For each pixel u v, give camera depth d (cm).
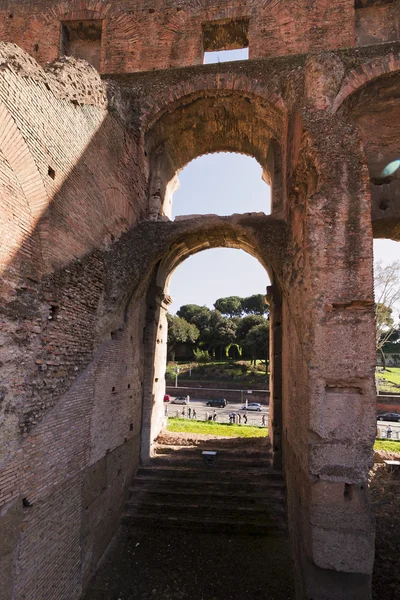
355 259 719
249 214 1136
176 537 943
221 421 2689
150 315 1310
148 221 1070
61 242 689
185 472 1158
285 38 1194
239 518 996
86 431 786
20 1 1357
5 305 538
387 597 688
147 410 1264
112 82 999
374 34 1220
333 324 701
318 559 643
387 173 1188
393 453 1481
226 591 760
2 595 512
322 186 750
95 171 834
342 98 1008
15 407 556
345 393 686
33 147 607
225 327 5784
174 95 1114
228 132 1285
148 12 1278
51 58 1312
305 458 718
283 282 985
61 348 688
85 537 769
